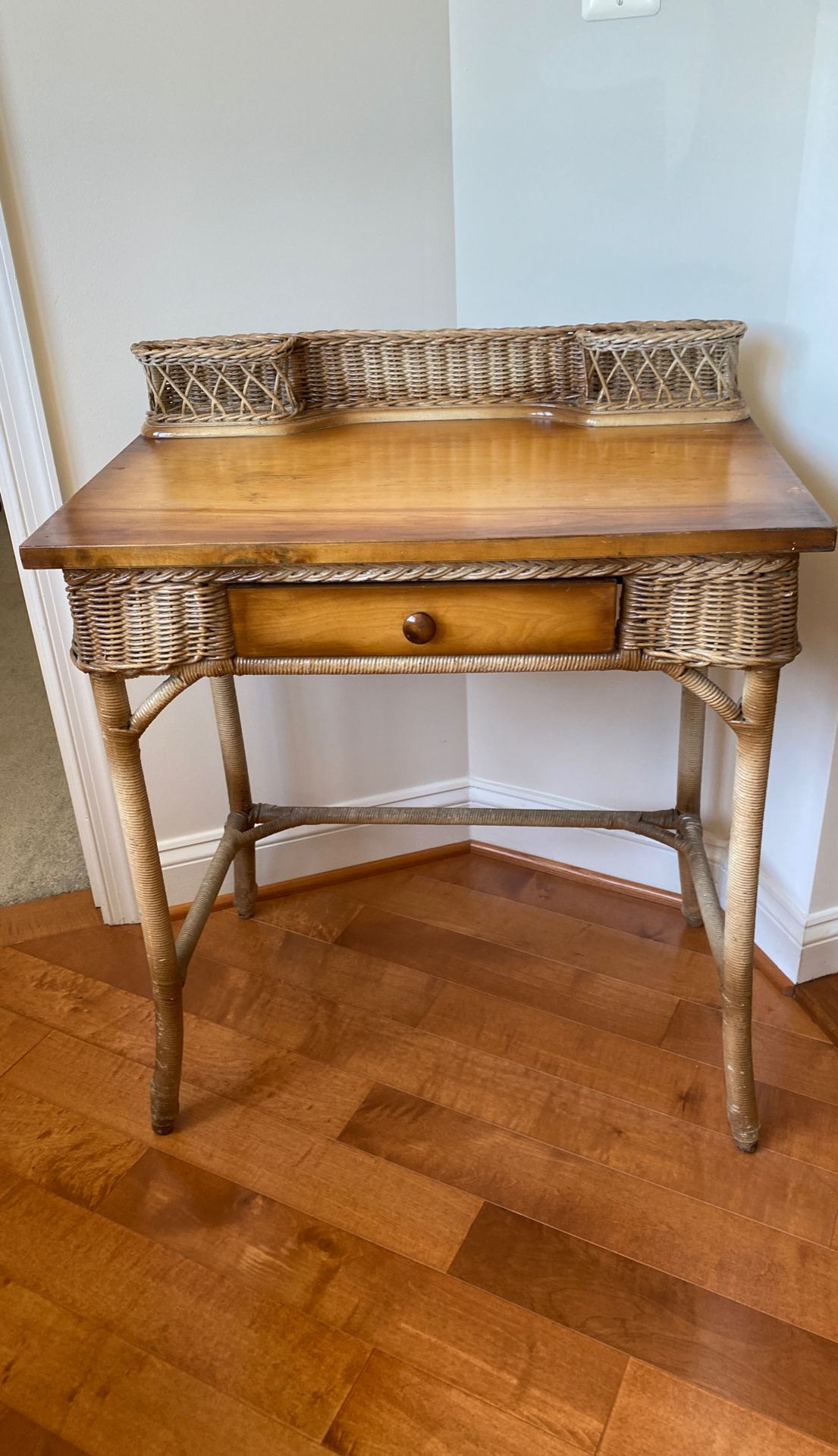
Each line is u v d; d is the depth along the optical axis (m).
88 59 1.39
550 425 1.43
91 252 1.48
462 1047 1.58
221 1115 1.48
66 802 2.29
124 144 1.44
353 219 1.57
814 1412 1.11
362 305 1.63
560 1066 1.54
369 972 1.75
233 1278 1.27
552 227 1.55
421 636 1.11
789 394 1.46
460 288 1.66
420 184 1.58
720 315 1.49
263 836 1.74
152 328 1.55
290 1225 1.33
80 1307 1.24
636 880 1.92
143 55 1.41
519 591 1.10
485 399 1.46
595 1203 1.34
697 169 1.43
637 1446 1.08
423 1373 1.16
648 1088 1.50
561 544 1.03
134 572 1.10
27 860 2.10
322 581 1.08
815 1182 1.36
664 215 1.47
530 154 1.52
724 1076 1.52
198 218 1.51
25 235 1.44
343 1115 1.48
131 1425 1.12
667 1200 1.34
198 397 1.45
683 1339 1.18
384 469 1.26
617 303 1.56
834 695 1.46
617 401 1.40
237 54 1.44
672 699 1.75
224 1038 1.62
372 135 1.53
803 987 1.64
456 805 2.02
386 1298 1.24
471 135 1.55
